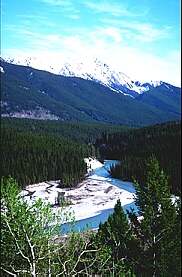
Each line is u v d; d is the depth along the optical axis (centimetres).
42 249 1495
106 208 9988
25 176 13075
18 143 15075
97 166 17125
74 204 10244
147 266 2841
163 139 17862
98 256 1677
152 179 3006
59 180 13925
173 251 2842
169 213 2922
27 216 1466
